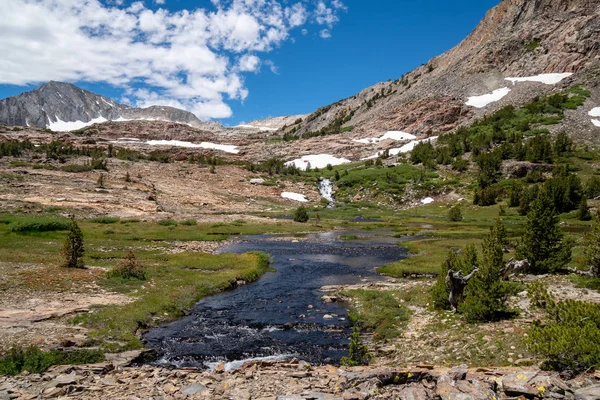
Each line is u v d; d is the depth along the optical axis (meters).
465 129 148.12
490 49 193.25
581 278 22.36
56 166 108.38
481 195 94.75
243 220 79.81
